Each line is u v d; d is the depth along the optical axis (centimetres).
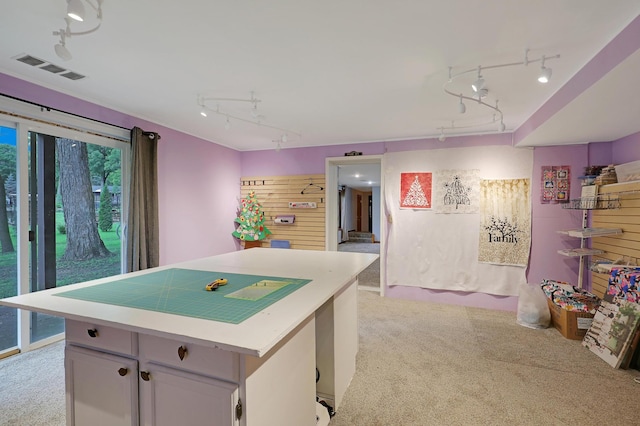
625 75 184
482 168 400
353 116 339
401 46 194
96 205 325
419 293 431
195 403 113
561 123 284
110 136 324
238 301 134
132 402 125
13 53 209
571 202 358
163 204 379
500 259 392
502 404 200
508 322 345
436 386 220
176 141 396
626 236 296
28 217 264
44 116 263
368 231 1380
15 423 179
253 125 378
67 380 137
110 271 339
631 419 185
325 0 151
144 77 245
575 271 368
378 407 197
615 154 345
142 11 161
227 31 180
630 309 245
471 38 184
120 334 126
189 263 233
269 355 120
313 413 159
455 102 293
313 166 487
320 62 217
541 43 187
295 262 237
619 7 153
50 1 155
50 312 123
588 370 241
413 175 430
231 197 507
